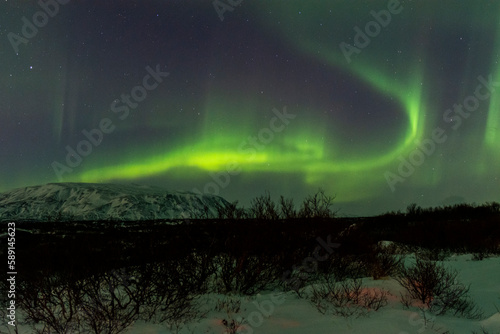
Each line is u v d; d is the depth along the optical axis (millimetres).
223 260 7145
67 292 5617
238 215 7559
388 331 4887
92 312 5242
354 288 6684
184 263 6391
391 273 8211
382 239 16359
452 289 6523
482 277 8312
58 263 5531
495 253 13156
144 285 5605
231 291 7047
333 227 8273
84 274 5422
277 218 7840
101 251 5672
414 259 11531
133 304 5770
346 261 8469
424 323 5199
